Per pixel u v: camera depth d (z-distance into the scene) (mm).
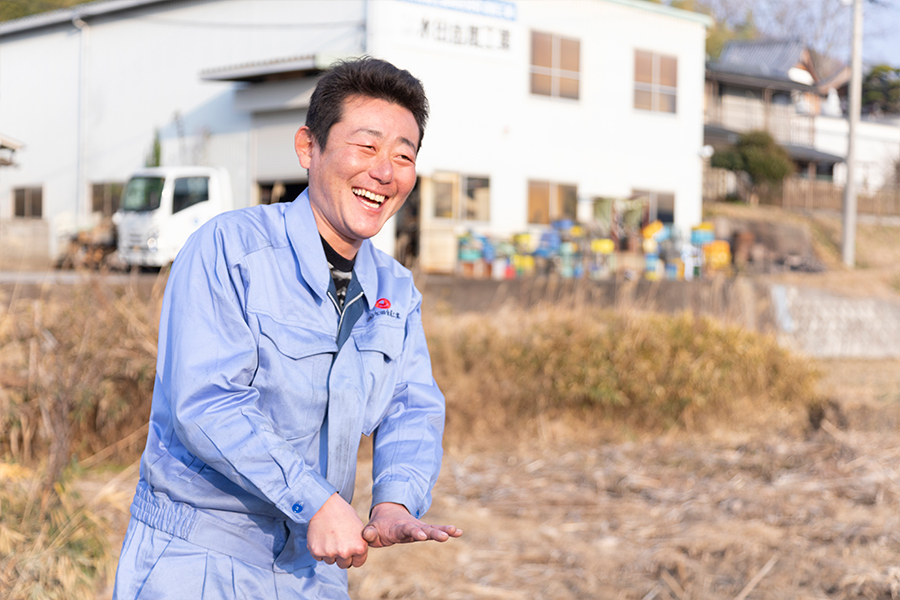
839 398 7832
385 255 1950
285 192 15500
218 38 15836
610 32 17719
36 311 5488
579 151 17406
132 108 17297
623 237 17516
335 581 1838
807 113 30516
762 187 26297
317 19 13648
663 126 18828
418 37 13906
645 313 7980
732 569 4113
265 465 1529
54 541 3387
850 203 21484
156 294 6074
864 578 3887
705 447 6684
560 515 5031
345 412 1697
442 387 6883
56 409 4848
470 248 14883
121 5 17109
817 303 12758
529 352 7211
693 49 19203
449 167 15273
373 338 1784
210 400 1565
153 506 1703
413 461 1798
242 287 1647
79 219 16922
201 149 16266
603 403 7191
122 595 1670
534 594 3840
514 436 6902
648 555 4262
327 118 1720
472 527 4773
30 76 17562
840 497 5332
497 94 15836
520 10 15914
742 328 8344
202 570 1651
